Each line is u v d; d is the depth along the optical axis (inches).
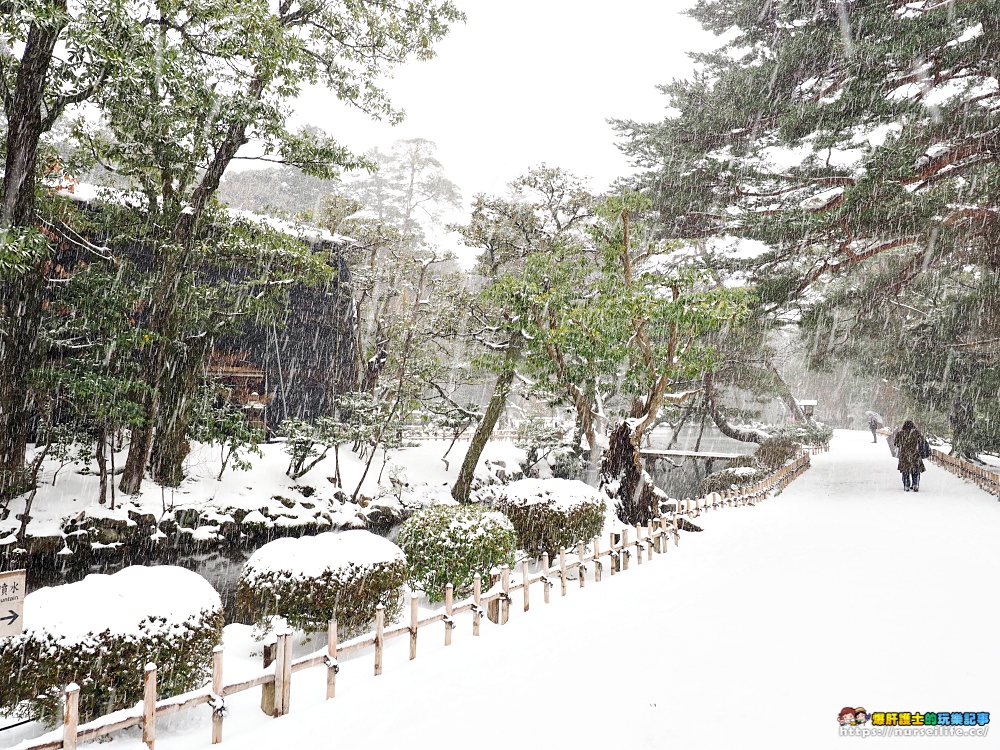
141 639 166.9
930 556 343.3
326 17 594.9
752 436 1120.8
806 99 685.3
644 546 363.6
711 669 189.3
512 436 1216.8
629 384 484.1
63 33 366.9
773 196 753.6
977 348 791.1
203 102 479.2
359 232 1024.2
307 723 164.7
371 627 251.6
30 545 457.4
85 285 509.7
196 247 598.9
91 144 537.3
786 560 339.3
